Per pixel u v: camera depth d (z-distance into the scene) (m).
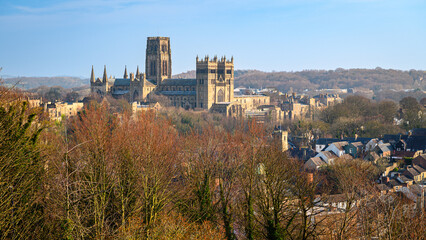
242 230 89.50
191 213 85.19
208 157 96.25
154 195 79.56
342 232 80.25
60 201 68.00
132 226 69.88
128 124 116.31
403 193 126.06
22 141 64.62
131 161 85.75
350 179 95.00
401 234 74.81
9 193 59.50
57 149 85.94
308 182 95.88
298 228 86.88
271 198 86.12
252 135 101.19
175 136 125.62
